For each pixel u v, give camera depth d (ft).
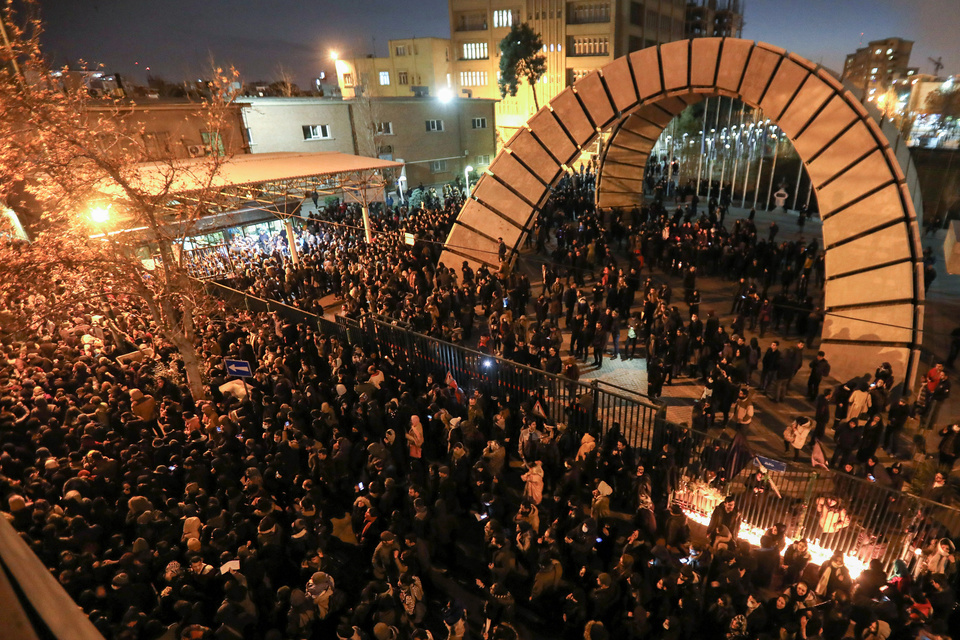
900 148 49.73
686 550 26.66
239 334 49.80
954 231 34.24
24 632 2.61
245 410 37.17
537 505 30.91
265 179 61.77
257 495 28.99
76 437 32.86
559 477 34.30
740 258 64.08
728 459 30.71
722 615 23.36
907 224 44.57
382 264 66.13
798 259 62.13
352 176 76.54
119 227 44.52
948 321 57.82
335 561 29.63
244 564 23.98
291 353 44.50
